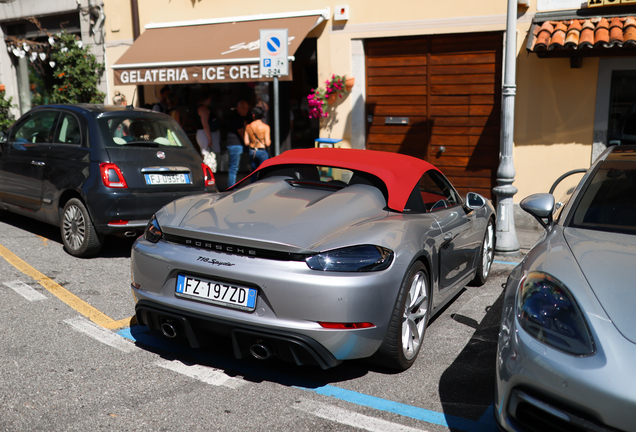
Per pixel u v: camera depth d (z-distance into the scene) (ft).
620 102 26.40
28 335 12.78
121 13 39.27
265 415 9.66
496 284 18.25
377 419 9.65
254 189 12.88
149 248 11.45
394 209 12.29
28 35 46.91
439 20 29.27
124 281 17.13
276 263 10.12
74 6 41.88
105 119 19.71
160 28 37.35
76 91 40.11
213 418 9.51
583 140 27.25
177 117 37.32
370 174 12.91
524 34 27.50
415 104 30.89
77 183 18.95
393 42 30.99
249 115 35.29
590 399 7.11
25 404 9.75
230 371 11.34
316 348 9.95
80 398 10.03
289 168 13.71
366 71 31.99
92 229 18.94
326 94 32.32
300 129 34.60
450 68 29.73
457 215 14.64
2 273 17.34
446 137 30.32
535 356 7.61
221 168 36.73
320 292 9.83
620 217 10.18
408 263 10.88
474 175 29.86
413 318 11.59
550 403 7.45
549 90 27.45
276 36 23.07
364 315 10.09
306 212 11.25
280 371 11.43
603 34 24.27
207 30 35.19
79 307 14.74
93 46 41.34
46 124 21.34
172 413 9.63
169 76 32.58
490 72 28.78
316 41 32.68
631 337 7.27
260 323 10.06
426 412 9.95
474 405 10.25
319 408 9.96
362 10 31.12
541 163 28.17
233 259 10.41
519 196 28.89
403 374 11.46
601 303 7.70
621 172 11.39
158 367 11.40
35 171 20.88
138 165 19.15
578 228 10.12
